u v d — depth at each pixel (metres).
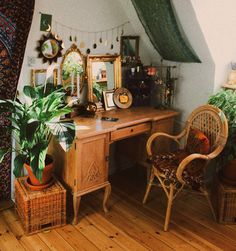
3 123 2.76
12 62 2.67
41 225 2.65
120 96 3.43
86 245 2.52
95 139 2.72
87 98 3.28
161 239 2.63
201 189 2.87
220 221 2.86
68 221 2.81
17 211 2.83
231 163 2.83
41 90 2.68
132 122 3.01
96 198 3.20
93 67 3.23
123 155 3.64
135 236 2.66
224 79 3.35
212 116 2.86
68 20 2.98
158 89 3.73
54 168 2.95
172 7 2.88
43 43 2.84
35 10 2.74
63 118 2.98
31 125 2.37
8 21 2.55
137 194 3.30
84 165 2.70
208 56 3.16
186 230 2.76
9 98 2.75
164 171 2.75
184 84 3.52
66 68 3.06
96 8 3.15
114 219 2.87
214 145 2.79
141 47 3.62
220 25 3.02
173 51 3.38
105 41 3.30
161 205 3.12
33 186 2.63
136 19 3.37
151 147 3.26
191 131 3.01
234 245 2.60
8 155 2.90
